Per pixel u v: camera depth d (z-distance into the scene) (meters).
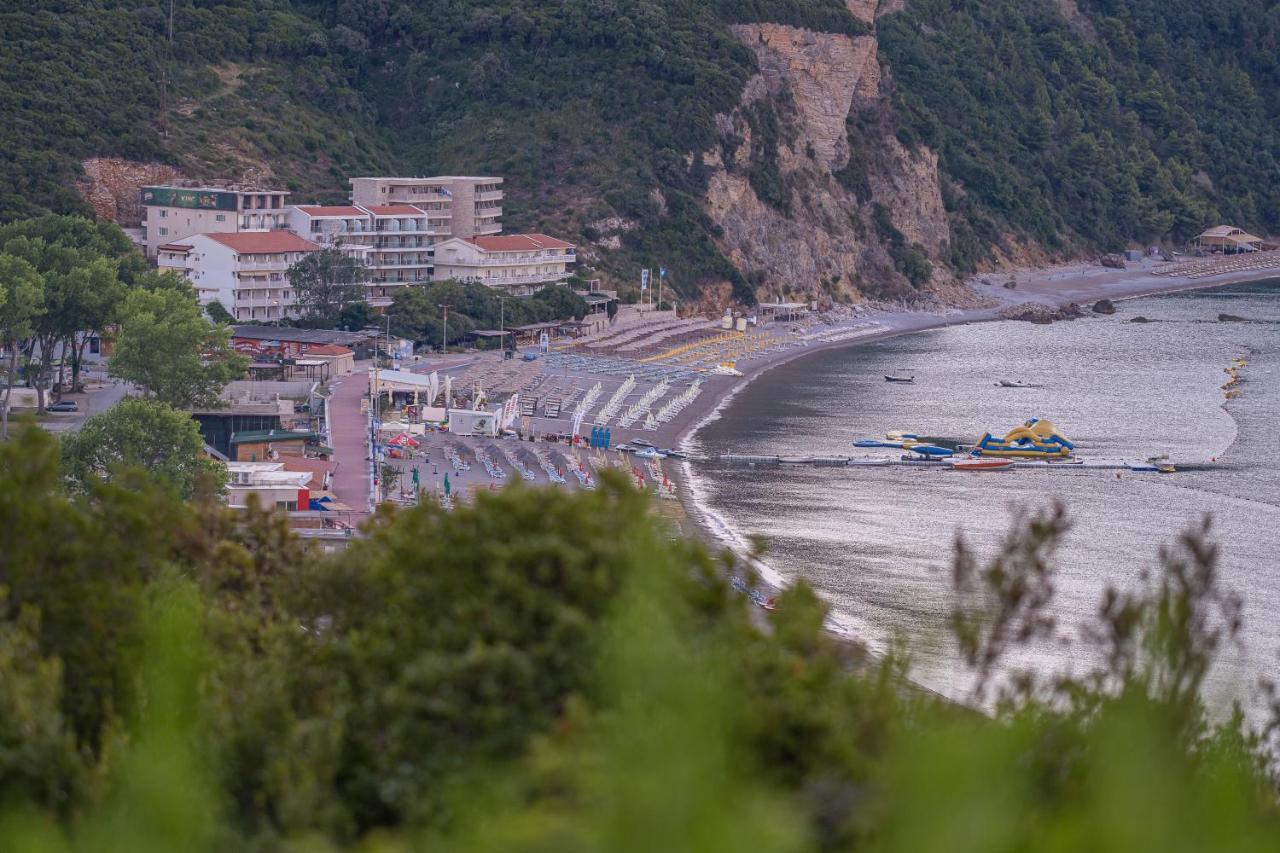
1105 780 55.28
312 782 87.69
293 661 106.19
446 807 82.69
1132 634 86.44
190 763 75.75
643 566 89.62
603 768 58.66
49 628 105.06
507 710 93.75
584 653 94.62
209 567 125.06
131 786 70.62
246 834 86.00
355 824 91.94
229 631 108.19
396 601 106.62
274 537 138.75
